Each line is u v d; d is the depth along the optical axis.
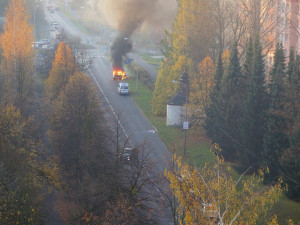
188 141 66.69
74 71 75.38
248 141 52.09
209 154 60.12
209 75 68.25
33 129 54.84
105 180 41.69
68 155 50.34
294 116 47.34
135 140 67.81
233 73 58.25
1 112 49.78
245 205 30.00
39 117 64.44
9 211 34.91
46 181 45.81
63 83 73.12
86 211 38.19
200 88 67.12
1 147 41.78
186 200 29.19
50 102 64.62
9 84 66.69
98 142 48.72
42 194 46.62
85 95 57.56
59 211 44.47
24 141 49.28
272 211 38.97
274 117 48.31
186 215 27.95
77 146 50.44
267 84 55.28
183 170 31.62
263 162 49.50
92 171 44.78
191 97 69.06
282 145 47.72
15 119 50.34
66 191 45.75
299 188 43.03
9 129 47.53
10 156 41.44
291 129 46.28
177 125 73.75
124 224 32.75
